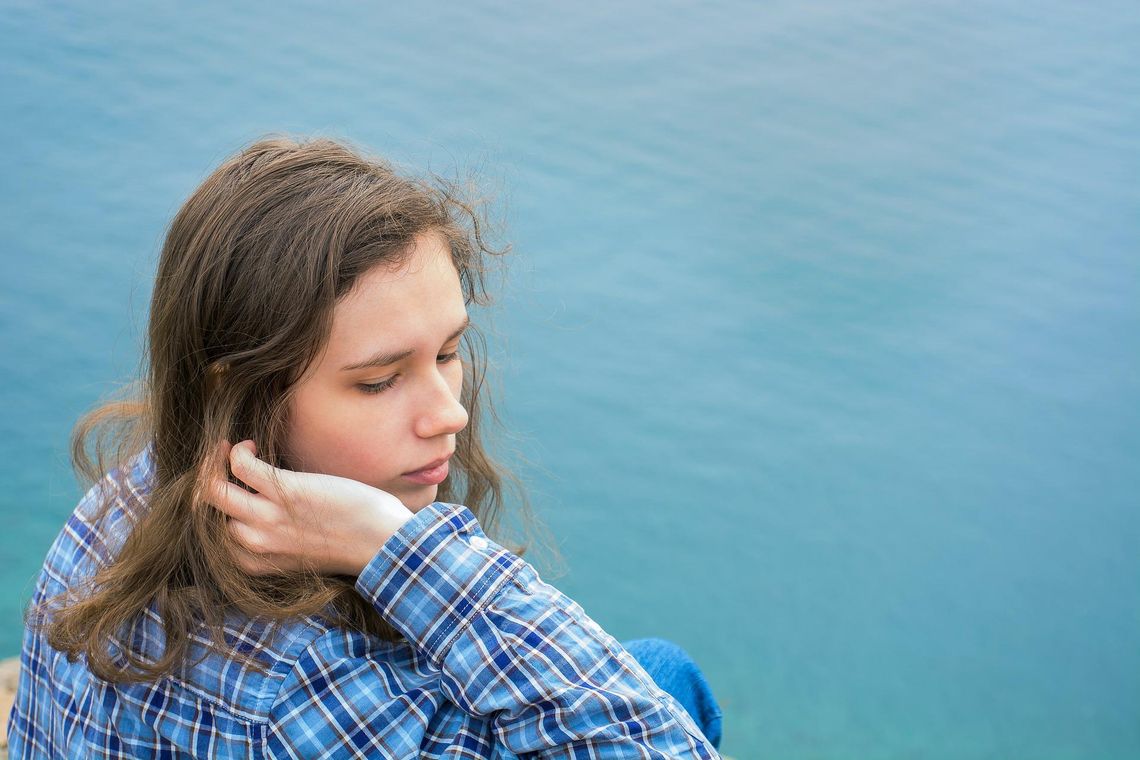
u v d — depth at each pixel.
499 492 1.81
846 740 4.91
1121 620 5.78
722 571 5.81
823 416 6.84
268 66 8.73
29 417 5.61
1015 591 5.90
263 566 1.19
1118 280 8.10
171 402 1.25
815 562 5.93
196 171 7.44
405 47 9.35
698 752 1.20
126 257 6.65
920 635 5.58
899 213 8.48
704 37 10.27
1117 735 5.11
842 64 10.09
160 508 1.22
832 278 7.81
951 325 7.57
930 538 6.15
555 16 10.26
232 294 1.17
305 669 1.16
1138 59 10.62
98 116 7.82
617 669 1.19
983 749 4.96
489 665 1.16
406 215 1.17
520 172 8.07
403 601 1.18
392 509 1.19
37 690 1.39
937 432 6.83
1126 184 9.00
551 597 1.20
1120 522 6.35
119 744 1.22
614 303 7.25
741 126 9.13
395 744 1.15
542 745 1.15
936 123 9.47
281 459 1.22
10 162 7.25
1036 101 9.89
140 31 8.89
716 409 6.72
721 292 7.53
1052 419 7.02
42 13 8.89
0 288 6.32
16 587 4.75
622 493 6.13
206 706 1.18
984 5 11.30
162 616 1.20
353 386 1.18
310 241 1.14
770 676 5.24
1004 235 8.37
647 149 8.66
